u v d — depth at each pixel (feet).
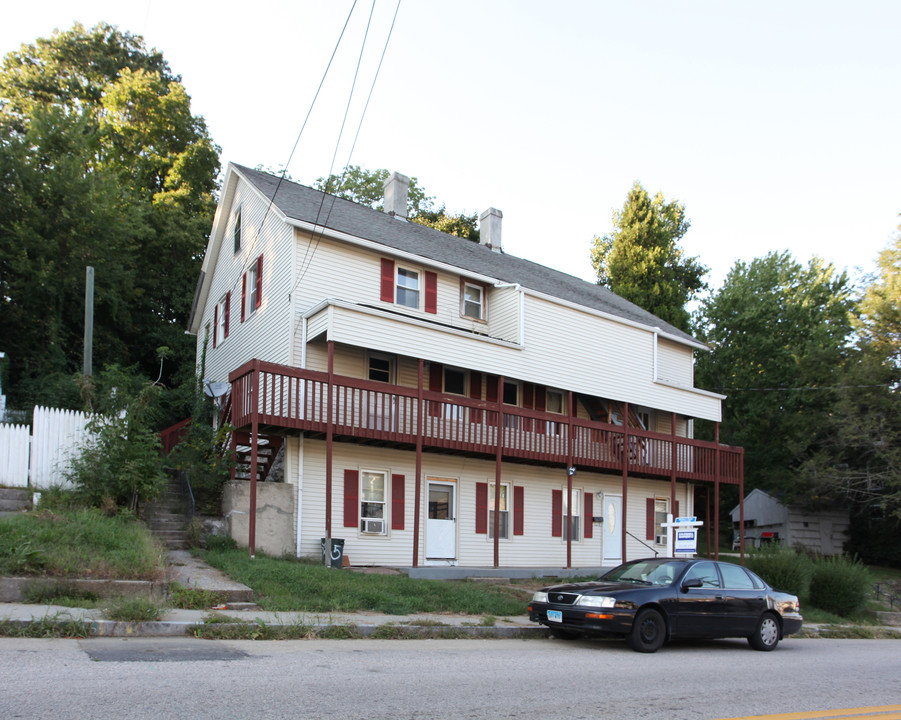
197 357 96.68
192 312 96.48
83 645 28.68
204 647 30.12
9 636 29.63
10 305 87.45
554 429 76.23
